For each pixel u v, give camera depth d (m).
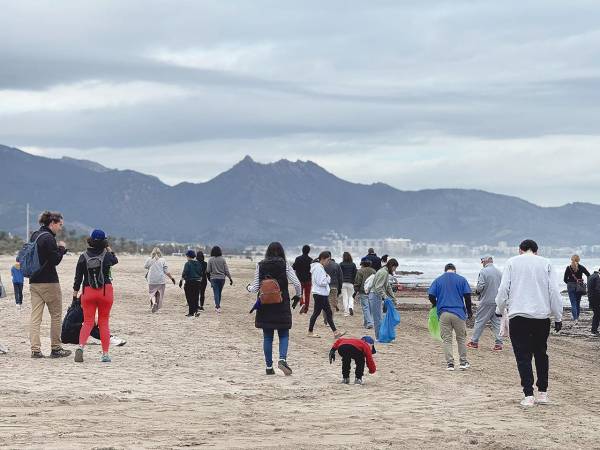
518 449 11.98
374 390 17.84
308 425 13.56
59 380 17.88
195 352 23.98
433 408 15.57
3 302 41.62
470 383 19.22
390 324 28.70
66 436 12.02
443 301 21.86
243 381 18.77
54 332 21.62
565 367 23.80
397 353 25.36
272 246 20.31
